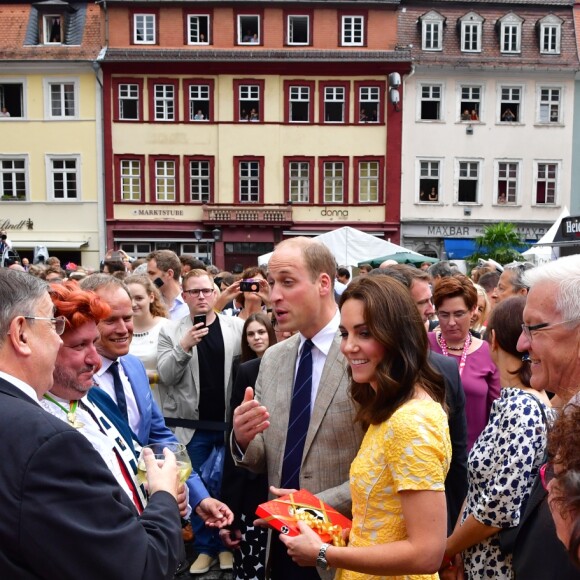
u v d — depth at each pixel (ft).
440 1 85.10
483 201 83.97
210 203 81.92
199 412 14.21
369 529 6.18
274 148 82.02
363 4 81.25
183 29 81.20
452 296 12.00
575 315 5.39
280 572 8.23
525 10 85.30
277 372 8.71
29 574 4.43
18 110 83.15
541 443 7.04
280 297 8.11
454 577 7.89
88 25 82.74
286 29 81.61
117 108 81.20
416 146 82.89
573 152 84.33
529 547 5.20
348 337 6.53
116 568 4.64
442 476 5.84
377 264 50.08
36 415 4.73
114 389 9.14
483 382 11.74
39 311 5.38
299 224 82.99
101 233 81.87
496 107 83.46
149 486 6.21
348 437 7.75
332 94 82.28
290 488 8.02
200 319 14.12
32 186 81.82
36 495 4.40
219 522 8.87
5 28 82.64
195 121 81.51
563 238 31.86
